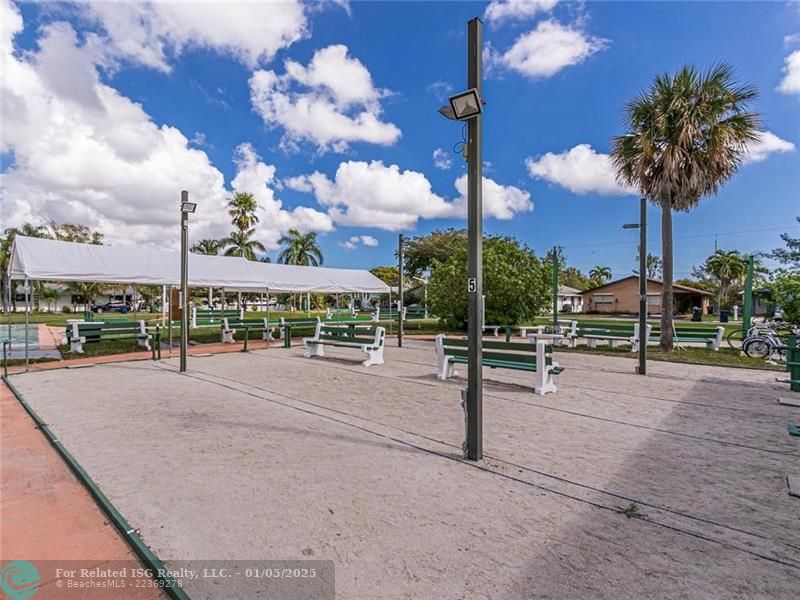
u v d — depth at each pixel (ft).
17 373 32.40
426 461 14.73
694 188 42.32
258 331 65.98
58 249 40.96
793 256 54.13
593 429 18.54
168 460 14.66
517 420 19.92
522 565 8.96
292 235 162.40
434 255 130.93
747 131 40.68
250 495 12.10
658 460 14.97
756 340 41.60
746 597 8.01
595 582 8.41
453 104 14.52
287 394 25.11
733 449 16.11
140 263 46.80
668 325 45.68
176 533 10.14
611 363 38.52
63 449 15.37
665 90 41.98
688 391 26.43
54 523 10.77
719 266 176.65
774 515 11.16
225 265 57.26
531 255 73.82
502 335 68.54
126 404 22.54
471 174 14.84
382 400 23.68
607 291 177.78
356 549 9.53
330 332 42.42
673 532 10.29
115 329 47.14
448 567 8.89
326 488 12.57
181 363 32.89
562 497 12.10
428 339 62.44
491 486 12.79
